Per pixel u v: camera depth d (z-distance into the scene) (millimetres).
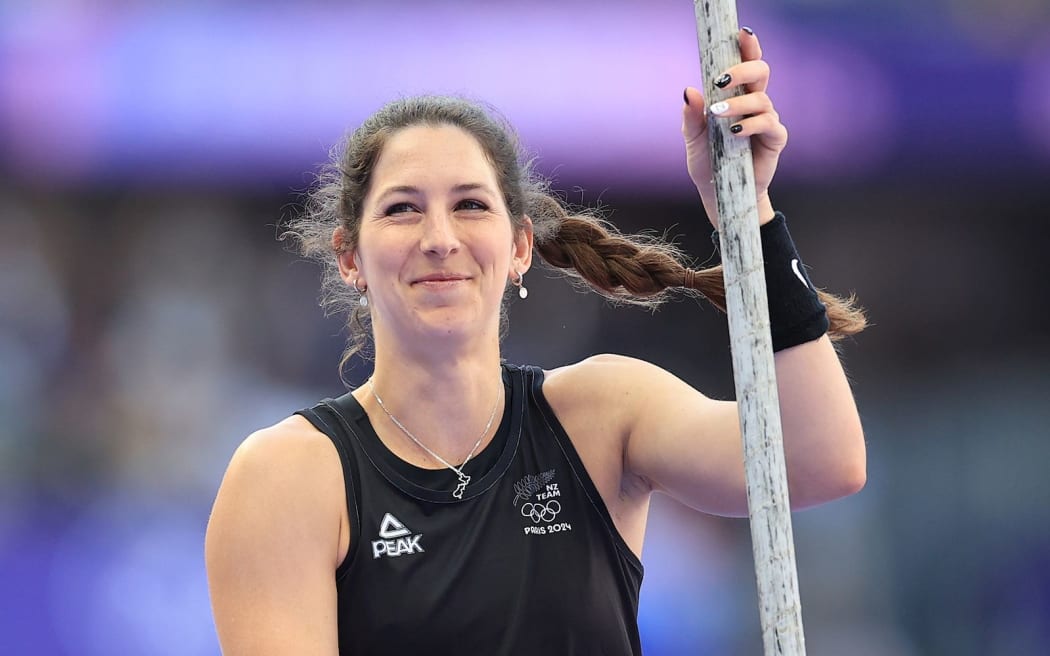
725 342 29609
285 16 27812
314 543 9148
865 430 30094
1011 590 27250
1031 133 29281
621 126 28125
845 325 10117
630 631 9789
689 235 29875
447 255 9281
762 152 8938
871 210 30719
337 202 10133
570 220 10617
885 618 26641
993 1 29219
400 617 9125
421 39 27875
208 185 28516
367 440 9484
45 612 24094
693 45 28172
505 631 9219
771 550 8609
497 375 9742
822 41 28953
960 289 31125
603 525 9656
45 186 28109
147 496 26641
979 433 29938
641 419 9914
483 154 9680
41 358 27875
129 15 27578
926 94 29094
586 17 28094
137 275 28641
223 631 9156
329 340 29172
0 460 26125
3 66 27297
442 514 9344
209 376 28438
